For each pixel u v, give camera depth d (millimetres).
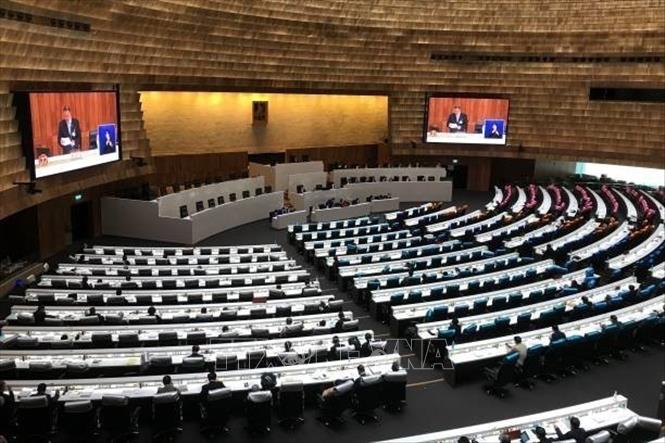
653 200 31547
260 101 32375
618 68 32219
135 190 25469
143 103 28031
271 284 17266
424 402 12477
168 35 23797
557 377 13695
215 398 10633
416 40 33531
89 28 19969
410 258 20578
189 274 18297
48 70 18359
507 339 13648
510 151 35156
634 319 14969
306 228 25422
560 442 9000
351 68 32469
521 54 33969
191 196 25922
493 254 21141
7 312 16781
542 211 29141
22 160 17375
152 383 11297
